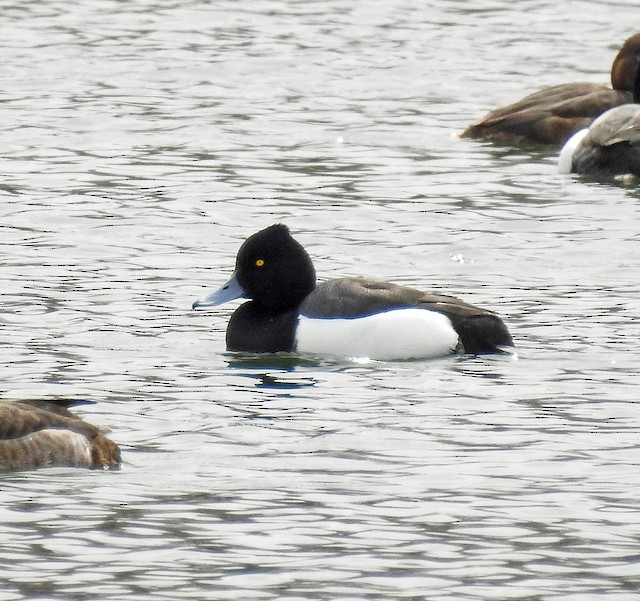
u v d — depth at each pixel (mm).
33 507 10781
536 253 18500
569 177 22500
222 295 15438
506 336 14961
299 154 23531
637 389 13609
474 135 24891
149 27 32156
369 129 25109
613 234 19328
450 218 20094
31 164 22609
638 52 25641
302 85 27969
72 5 34031
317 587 9656
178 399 13336
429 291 16938
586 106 25031
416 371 14359
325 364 14719
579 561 10055
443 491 11211
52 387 13570
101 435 11766
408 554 10141
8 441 11469
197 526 10539
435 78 28625
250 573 9836
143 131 24734
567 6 34531
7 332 15242
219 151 23625
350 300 15164
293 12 33656
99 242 18812
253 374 14234
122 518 10633
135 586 9641
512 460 11859
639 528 10578
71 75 28375
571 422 12742
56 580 9703
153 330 15555
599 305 16328
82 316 15883
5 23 32250
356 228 19641
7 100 26516
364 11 33812
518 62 29875
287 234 15508
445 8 34188
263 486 11266
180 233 19297
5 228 19344
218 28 32156
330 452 11992
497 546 10281
